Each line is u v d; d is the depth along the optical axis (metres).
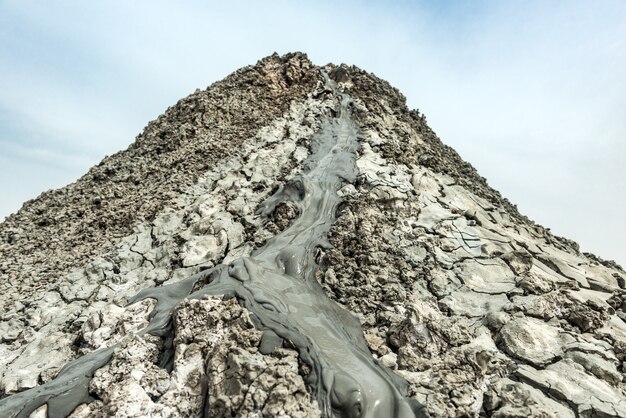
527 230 13.08
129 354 6.84
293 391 5.32
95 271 10.61
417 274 9.12
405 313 7.77
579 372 6.66
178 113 19.88
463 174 18.27
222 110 18.44
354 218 10.49
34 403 6.32
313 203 11.48
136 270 10.74
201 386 6.00
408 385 6.14
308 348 6.18
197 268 10.05
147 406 5.93
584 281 10.19
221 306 7.18
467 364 6.51
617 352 7.38
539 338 7.34
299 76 21.23
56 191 17.84
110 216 13.30
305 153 15.10
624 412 5.87
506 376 6.56
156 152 17.59
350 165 13.48
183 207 12.99
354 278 8.70
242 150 15.84
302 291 8.16
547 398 6.13
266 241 10.43
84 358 7.51
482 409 5.95
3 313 9.81
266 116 18.36
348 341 6.98
